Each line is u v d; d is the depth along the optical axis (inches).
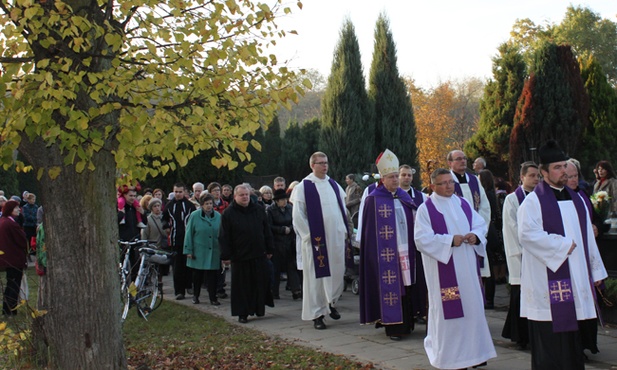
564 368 198.7
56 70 172.6
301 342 289.6
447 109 1421.0
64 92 165.8
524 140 795.4
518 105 806.5
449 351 218.7
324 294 321.7
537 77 784.9
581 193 223.5
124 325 341.7
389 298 286.5
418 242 224.5
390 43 880.3
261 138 1236.5
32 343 240.8
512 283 257.6
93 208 194.7
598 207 308.8
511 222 255.9
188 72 189.3
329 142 844.6
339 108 840.3
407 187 310.2
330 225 326.0
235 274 342.0
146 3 181.5
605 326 294.2
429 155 1332.4
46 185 194.7
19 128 164.6
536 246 200.8
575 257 202.1
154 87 183.6
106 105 175.0
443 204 227.8
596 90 805.9
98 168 195.6
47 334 220.2
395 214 294.5
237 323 341.4
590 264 206.8
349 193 481.7
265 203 495.2
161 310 386.9
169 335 315.6
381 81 874.1
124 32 195.8
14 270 360.5
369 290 293.7
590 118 802.2
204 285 484.7
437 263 223.1
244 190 343.9
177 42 188.1
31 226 673.6
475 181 337.7
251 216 346.3
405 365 241.1
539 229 202.1
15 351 226.4
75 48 173.5
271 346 279.6
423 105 1370.6
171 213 436.8
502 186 436.5
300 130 1296.8
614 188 336.5
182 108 184.7
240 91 183.5
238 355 264.8
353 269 430.0
